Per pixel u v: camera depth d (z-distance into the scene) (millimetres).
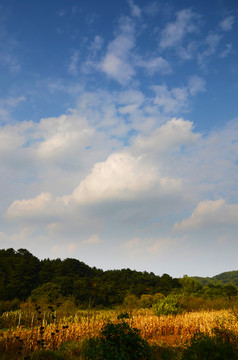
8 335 10305
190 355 7270
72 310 20422
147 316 19703
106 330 8508
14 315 17234
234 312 14820
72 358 8602
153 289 63031
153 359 8086
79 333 12133
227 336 9125
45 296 29562
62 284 53781
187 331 13109
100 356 7531
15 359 8594
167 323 14469
